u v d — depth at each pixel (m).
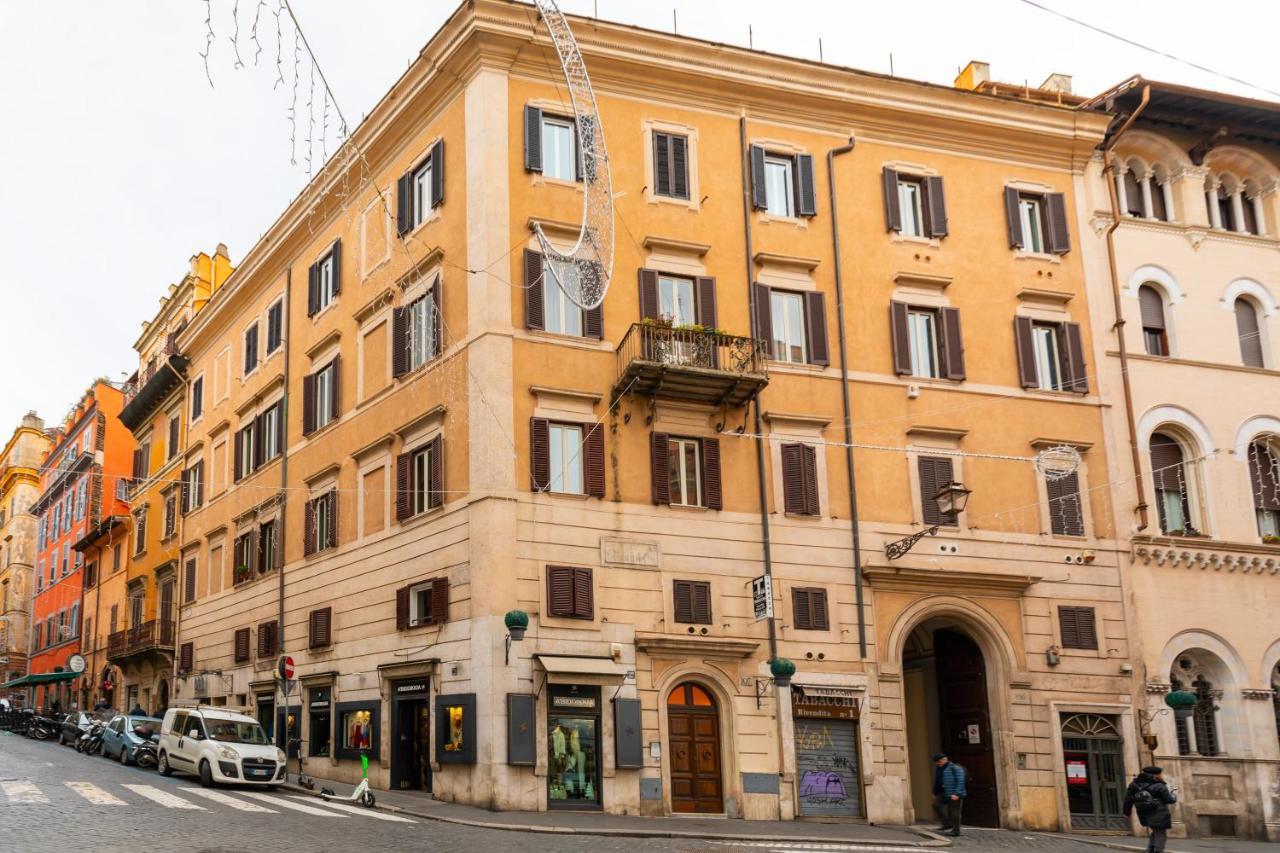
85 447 64.38
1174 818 29.56
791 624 27.86
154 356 55.69
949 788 25.70
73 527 65.00
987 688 29.77
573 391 27.23
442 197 29.39
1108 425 32.19
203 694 40.00
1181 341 33.81
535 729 25.06
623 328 28.33
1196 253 34.72
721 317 29.22
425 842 18.19
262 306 39.94
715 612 27.33
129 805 20.58
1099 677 30.19
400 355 30.55
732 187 30.23
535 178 28.38
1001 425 31.14
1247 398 34.09
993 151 33.12
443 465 27.94
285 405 36.66
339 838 17.92
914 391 30.44
